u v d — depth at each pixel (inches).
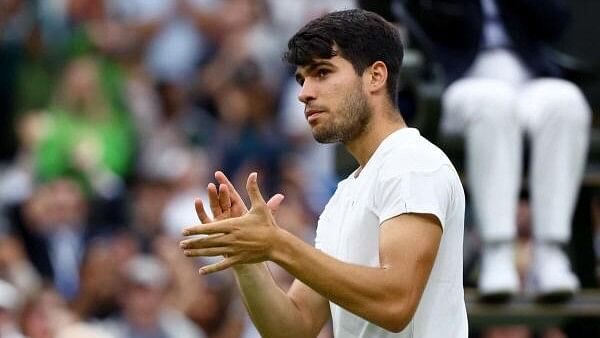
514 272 803.4
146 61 1599.4
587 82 896.3
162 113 1555.1
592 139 891.4
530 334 1040.8
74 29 1601.9
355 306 491.2
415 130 542.3
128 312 1236.5
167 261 1301.7
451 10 843.4
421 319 527.8
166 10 1628.9
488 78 845.8
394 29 544.7
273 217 492.7
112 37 1598.2
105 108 1507.1
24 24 1605.6
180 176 1424.7
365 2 818.2
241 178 1480.1
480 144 812.0
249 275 550.0
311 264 487.2
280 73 1601.9
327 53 533.0
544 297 801.6
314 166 1472.7
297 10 1653.5
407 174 518.3
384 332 534.9
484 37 855.1
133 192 1424.7
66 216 1362.0
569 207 815.7
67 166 1425.9
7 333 1179.3
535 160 818.8
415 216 509.4
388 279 494.0
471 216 925.8
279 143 1507.1
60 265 1342.3
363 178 537.6
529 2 853.8
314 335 569.6
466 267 928.3
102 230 1379.2
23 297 1207.6
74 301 1272.1
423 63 807.1
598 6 948.6
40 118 1504.7
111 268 1277.1
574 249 864.3
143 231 1368.1
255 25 1632.6
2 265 1245.1
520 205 1051.3
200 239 484.4
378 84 537.3
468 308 804.6
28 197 1382.9
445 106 825.5
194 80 1593.3
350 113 534.0
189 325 1258.0
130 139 1493.6
